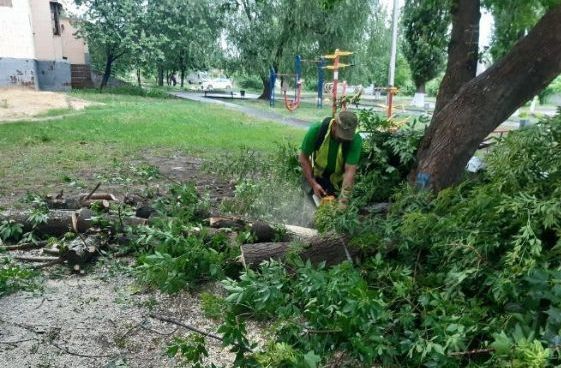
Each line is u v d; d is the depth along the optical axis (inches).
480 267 118.6
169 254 152.6
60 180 285.0
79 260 163.6
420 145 204.2
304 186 206.5
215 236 167.6
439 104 227.6
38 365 114.9
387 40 1135.0
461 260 124.6
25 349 120.6
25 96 815.1
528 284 104.3
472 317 107.6
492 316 111.3
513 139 146.3
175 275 145.9
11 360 116.2
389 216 154.9
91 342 124.6
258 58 1137.4
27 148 391.9
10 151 376.8
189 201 204.7
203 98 1210.0
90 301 145.0
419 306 119.6
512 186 136.4
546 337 87.7
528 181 138.9
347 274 120.0
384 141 218.2
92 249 168.4
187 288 151.9
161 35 1163.9
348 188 179.2
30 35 945.5
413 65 855.7
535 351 80.4
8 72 910.4
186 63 1460.4
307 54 1079.0
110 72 1349.7
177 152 398.6
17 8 910.4
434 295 114.8
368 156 215.8
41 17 1052.5
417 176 191.5
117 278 160.2
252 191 215.3
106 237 179.8
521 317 97.7
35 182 279.6
